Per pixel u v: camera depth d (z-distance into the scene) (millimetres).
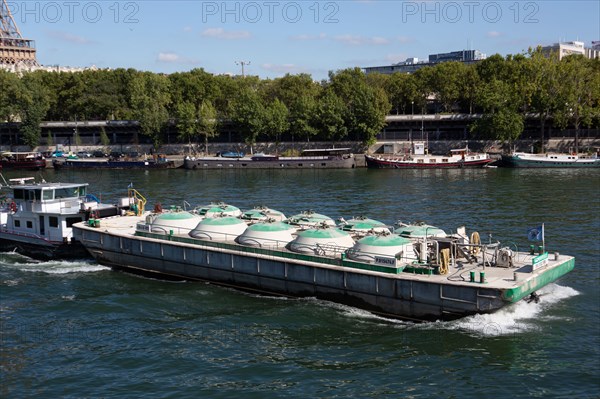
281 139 174750
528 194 87500
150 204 86688
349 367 32312
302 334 36688
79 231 53906
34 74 199750
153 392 29797
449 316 36312
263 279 43125
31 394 29797
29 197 57000
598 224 63469
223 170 142625
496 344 34094
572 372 30906
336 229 44500
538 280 36656
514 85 147250
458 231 43938
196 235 48031
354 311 39656
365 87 156625
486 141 156125
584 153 145125
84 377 31484
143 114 168625
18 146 186250
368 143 157250
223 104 192875
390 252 39500
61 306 42406
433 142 159625
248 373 31781
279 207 81062
